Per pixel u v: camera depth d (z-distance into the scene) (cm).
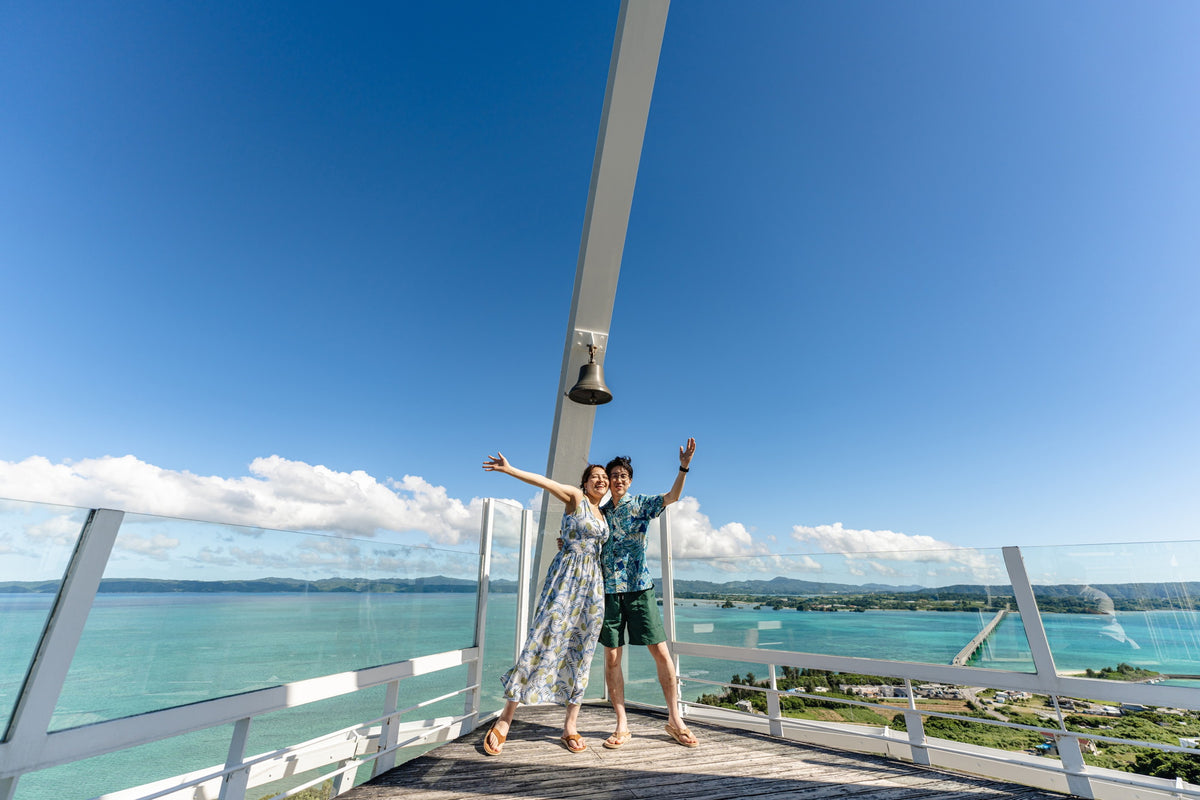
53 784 166
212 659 205
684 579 432
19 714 147
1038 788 256
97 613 170
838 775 276
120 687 173
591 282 421
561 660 319
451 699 361
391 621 305
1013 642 283
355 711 288
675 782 267
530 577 444
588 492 348
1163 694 237
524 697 304
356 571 284
